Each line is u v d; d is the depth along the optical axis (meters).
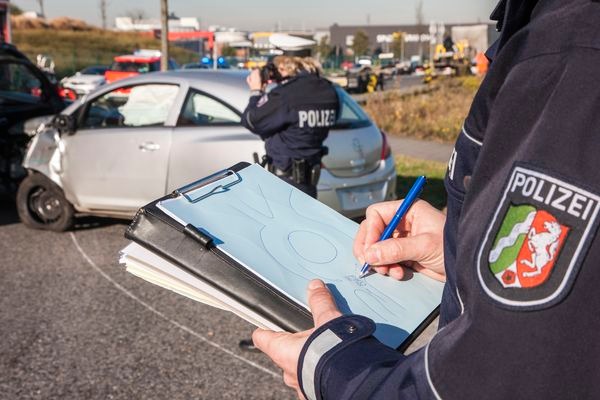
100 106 5.97
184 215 1.05
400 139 13.23
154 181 5.59
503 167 0.72
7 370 3.52
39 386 3.37
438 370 0.72
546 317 0.65
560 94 0.67
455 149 0.85
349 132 5.48
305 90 4.18
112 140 5.74
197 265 1.00
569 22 0.69
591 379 0.64
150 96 5.76
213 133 5.41
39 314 4.28
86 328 4.07
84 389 3.34
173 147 5.50
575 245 0.64
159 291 4.70
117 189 5.77
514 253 0.67
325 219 1.27
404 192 7.76
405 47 59.47
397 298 1.12
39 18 59.38
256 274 1.00
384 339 1.03
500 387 0.67
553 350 0.65
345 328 0.90
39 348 3.79
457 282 0.75
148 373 3.52
